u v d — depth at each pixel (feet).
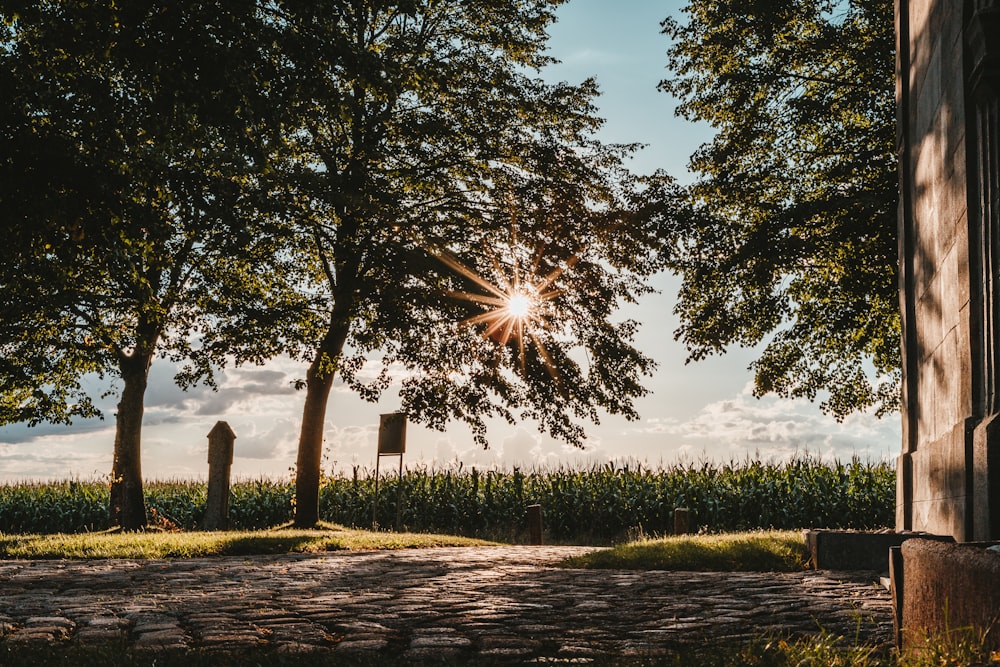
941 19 31.30
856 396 75.66
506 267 75.00
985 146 25.21
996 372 24.62
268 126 35.55
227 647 17.85
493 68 75.41
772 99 71.82
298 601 24.85
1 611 23.75
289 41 34.63
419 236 70.79
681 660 14.56
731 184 71.97
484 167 74.90
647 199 74.90
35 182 32.60
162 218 37.96
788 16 69.10
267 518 92.58
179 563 37.81
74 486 94.79
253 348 70.33
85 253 38.37
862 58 65.36
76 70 34.68
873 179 66.28
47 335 71.20
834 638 17.12
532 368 74.23
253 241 68.64
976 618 11.04
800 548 34.96
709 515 79.61
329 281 74.54
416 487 90.17
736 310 71.61
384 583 29.35
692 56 74.18
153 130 33.73
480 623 20.66
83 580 31.24
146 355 73.77
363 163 70.95
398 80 39.34
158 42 31.91
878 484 76.33
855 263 67.00
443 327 71.20
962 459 25.61
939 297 32.22
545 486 86.84
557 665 15.47
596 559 35.32
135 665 15.23
